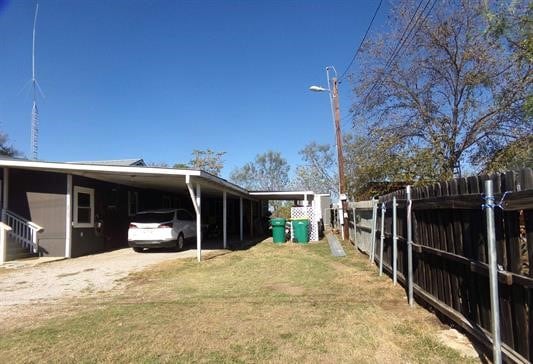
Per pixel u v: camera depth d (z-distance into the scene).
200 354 5.09
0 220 14.89
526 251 3.72
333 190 48.22
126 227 19.31
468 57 15.90
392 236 9.05
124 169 14.04
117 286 9.52
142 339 5.68
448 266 5.76
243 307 7.30
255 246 18.66
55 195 15.09
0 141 36.69
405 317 6.39
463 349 4.92
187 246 18.53
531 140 13.23
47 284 9.87
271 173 71.50
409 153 18.08
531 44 7.87
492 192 4.05
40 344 5.57
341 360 4.81
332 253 14.97
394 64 17.89
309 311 6.92
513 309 3.99
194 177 13.77
